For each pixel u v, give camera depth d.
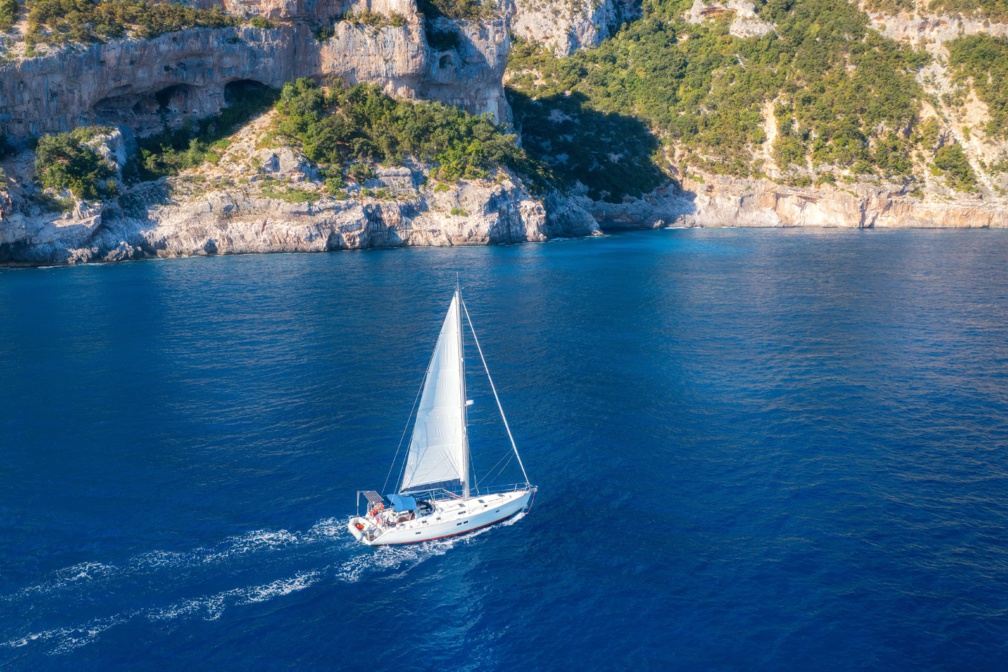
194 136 127.75
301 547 33.81
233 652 27.66
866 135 177.25
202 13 125.12
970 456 42.09
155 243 112.94
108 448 43.00
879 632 28.30
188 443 43.78
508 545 34.38
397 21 140.75
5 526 34.75
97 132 113.88
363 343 63.69
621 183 178.12
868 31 189.62
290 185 122.62
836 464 41.25
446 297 83.12
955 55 180.88
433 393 33.91
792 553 33.09
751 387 53.59
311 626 29.08
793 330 69.06
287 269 102.19
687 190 184.75
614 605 30.17
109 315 73.62
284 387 53.03
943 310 76.94
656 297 84.19
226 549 33.50
